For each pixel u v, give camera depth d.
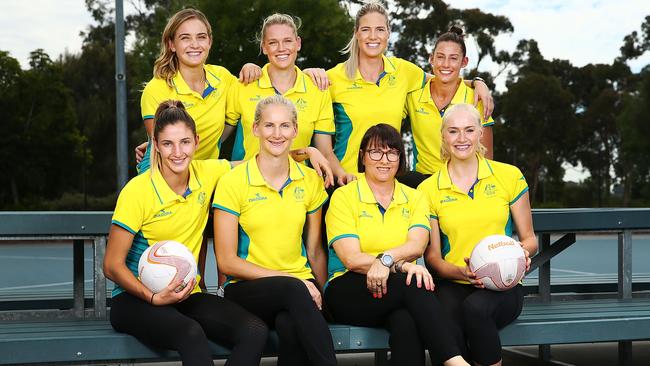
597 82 44.66
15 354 3.41
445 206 4.00
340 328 3.67
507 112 40.38
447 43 4.73
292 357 3.41
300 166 3.90
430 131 4.92
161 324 3.32
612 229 4.73
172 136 3.54
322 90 4.59
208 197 3.80
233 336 3.34
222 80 4.54
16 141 29.64
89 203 28.55
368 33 4.63
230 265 3.67
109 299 4.82
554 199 43.16
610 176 43.72
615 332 3.96
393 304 3.53
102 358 3.48
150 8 34.62
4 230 3.93
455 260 4.02
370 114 4.77
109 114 36.06
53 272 11.43
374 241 3.83
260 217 3.73
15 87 29.81
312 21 16.28
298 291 3.40
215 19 16.06
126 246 3.57
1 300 4.72
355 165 4.83
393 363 3.46
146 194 3.60
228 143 13.06
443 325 3.39
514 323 3.85
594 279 5.91
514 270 3.66
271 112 3.70
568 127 40.25
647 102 37.84
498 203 4.00
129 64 33.22
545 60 42.44
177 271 3.38
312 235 3.97
